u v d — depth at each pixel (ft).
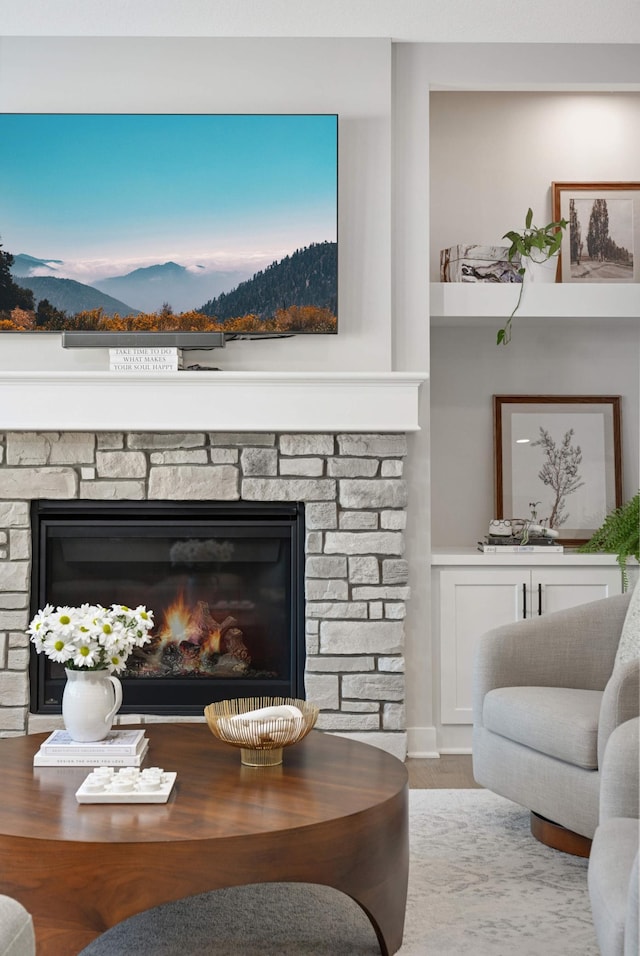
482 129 15.06
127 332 12.42
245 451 12.39
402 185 13.01
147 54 12.75
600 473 14.75
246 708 8.07
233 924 7.11
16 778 7.11
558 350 14.90
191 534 12.57
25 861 5.82
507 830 9.51
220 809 6.41
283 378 12.16
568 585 12.85
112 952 6.59
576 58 13.09
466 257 13.33
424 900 7.70
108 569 12.73
